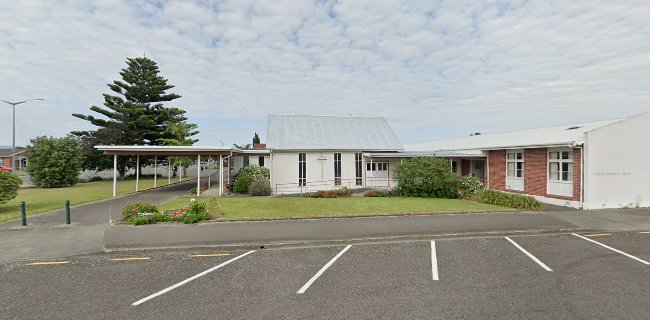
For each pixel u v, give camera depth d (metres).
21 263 7.15
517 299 5.25
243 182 20.73
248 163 30.84
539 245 8.45
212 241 8.62
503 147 18.70
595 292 5.52
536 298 5.29
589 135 14.11
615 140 14.40
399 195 18.77
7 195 13.05
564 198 15.25
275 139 24.03
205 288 5.76
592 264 6.96
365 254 7.72
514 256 7.53
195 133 39.88
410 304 5.07
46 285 5.92
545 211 13.05
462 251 7.93
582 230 10.09
